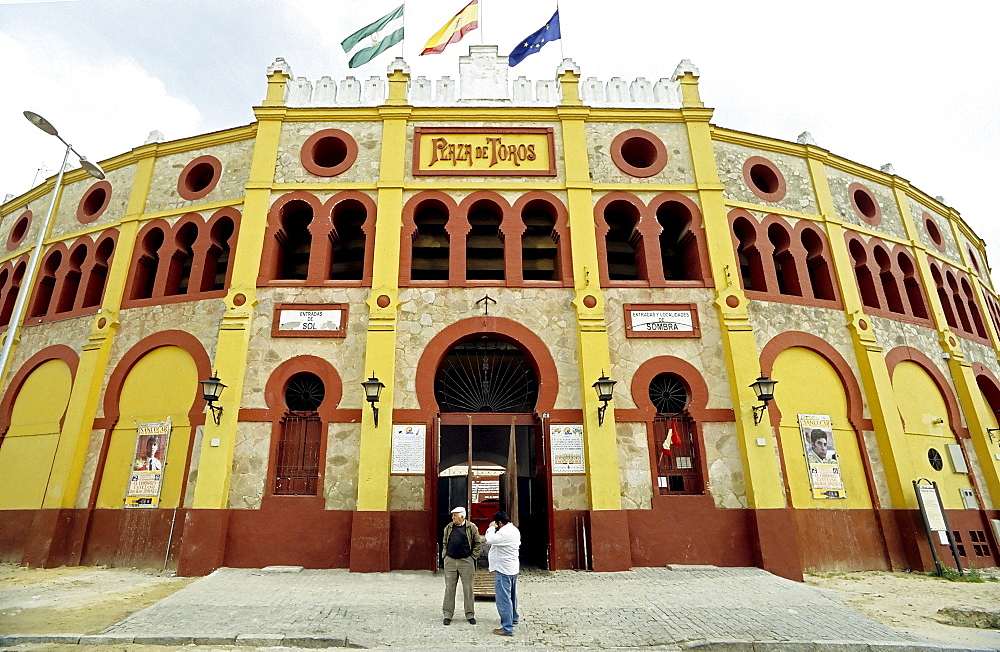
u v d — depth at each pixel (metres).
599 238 15.01
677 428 13.63
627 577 11.63
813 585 11.95
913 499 14.30
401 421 13.16
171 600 9.60
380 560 12.02
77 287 17.59
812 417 14.62
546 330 14.06
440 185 15.32
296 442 13.26
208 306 14.73
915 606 10.20
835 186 18.02
